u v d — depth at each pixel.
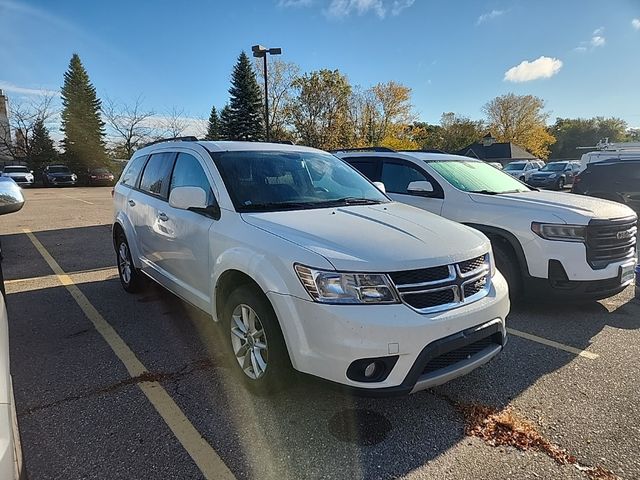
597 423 2.82
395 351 2.47
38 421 2.80
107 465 2.41
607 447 2.59
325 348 2.52
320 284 2.54
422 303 2.61
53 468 2.38
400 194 5.91
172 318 4.61
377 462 2.46
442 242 2.86
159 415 2.88
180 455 2.50
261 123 47.06
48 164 41.88
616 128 82.62
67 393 3.14
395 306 2.52
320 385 2.60
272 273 2.74
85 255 7.81
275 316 2.81
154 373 3.44
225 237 3.21
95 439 2.63
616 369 3.55
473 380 3.37
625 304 5.16
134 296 5.36
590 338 4.18
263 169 3.80
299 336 2.62
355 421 2.83
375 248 2.66
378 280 2.52
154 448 2.55
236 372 3.27
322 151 4.66
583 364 3.64
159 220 4.25
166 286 4.29
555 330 4.37
